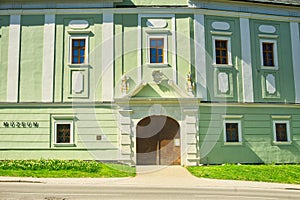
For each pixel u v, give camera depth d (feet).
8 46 58.80
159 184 38.86
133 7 59.06
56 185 37.55
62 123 56.65
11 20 59.36
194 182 40.65
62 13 59.26
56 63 58.34
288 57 62.59
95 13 59.26
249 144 58.39
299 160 59.82
